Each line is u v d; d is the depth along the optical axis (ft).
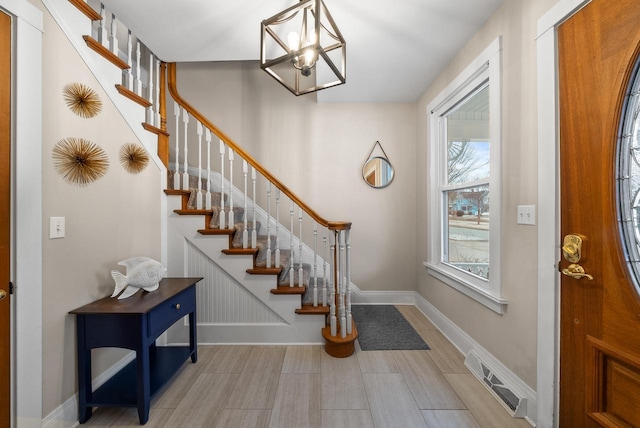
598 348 3.46
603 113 3.36
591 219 3.54
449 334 7.36
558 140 4.00
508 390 4.95
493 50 5.43
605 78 3.34
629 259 3.20
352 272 10.32
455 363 6.26
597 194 3.46
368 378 5.69
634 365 3.07
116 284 5.01
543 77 4.19
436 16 5.69
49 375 4.15
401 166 10.27
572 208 3.79
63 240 4.41
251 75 10.23
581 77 3.63
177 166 7.48
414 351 6.80
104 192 5.30
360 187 10.27
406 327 8.17
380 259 10.32
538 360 4.32
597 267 3.47
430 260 8.64
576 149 3.72
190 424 4.49
